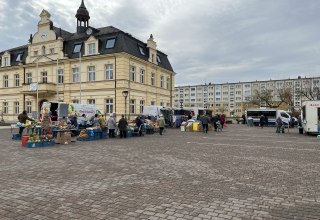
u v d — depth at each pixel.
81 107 27.59
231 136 22.20
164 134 24.42
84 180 7.24
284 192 6.25
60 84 39.22
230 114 126.56
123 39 35.88
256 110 45.25
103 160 10.30
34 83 38.44
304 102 24.47
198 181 7.20
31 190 6.32
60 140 15.93
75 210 5.06
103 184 6.85
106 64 36.22
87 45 37.44
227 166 9.24
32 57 41.91
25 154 11.79
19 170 8.46
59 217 4.73
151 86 41.50
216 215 4.84
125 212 4.96
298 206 5.32
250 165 9.43
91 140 18.44
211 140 18.56
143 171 8.38
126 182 7.06
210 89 132.75
